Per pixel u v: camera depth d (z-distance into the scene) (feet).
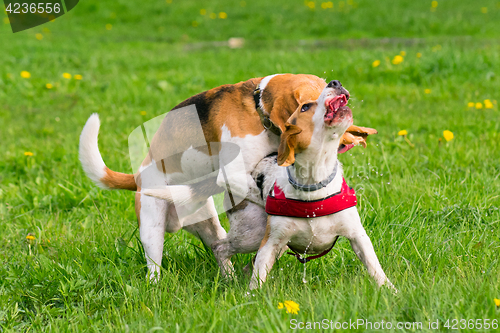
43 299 14.15
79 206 21.83
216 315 11.39
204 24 77.46
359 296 11.60
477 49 46.88
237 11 82.02
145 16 84.33
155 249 15.87
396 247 15.11
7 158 26.89
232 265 15.56
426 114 29.81
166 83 40.73
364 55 45.24
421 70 38.99
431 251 14.57
